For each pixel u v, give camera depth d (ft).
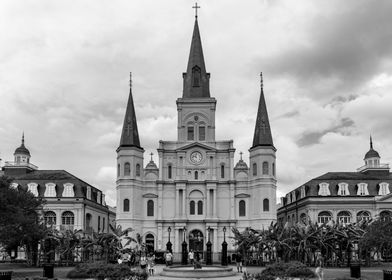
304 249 192.75
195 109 280.51
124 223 261.44
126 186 264.93
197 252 226.58
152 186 271.69
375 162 304.91
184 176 271.69
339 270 167.02
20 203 172.14
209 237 263.08
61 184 276.21
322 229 199.00
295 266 135.95
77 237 216.54
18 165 300.61
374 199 275.39
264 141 267.80
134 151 269.23
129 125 273.95
